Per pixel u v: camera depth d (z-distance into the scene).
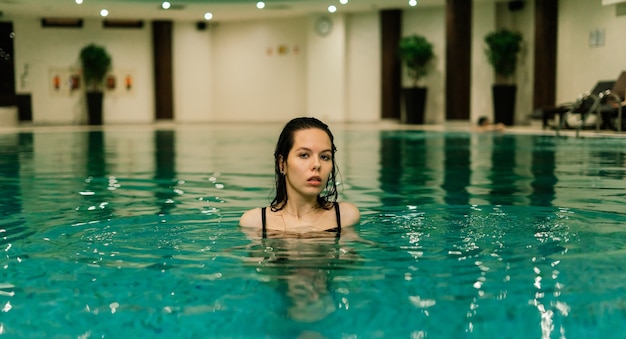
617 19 13.23
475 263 2.28
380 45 18.73
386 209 3.68
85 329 1.67
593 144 9.84
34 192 4.64
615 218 3.29
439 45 18.00
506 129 14.81
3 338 1.62
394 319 1.70
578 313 1.76
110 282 2.08
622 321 1.70
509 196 4.36
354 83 19.22
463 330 1.64
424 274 2.14
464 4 15.84
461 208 3.71
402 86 18.72
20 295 1.96
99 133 14.57
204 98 20.98
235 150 9.41
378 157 7.96
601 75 13.78
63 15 19.17
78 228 3.09
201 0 16.77
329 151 2.79
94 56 19.52
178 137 12.92
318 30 19.11
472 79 16.91
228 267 2.24
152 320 1.72
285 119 20.61
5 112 17.98
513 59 15.80
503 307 1.80
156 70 20.44
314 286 2.02
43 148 9.80
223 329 1.65
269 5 17.47
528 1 16.11
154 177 5.73
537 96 15.42
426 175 5.84
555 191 4.64
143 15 19.39
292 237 2.75
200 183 5.22
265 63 20.64
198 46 20.77
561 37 15.14
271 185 5.05
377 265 2.25
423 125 17.59
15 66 19.56
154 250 2.53
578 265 2.26
